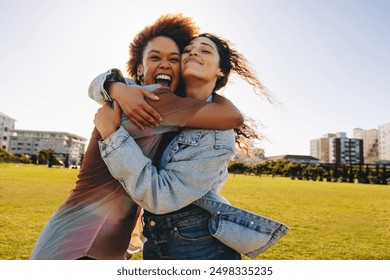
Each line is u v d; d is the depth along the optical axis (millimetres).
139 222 1824
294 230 5953
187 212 1501
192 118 1440
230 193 13148
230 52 1817
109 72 1492
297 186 19078
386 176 25500
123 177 1353
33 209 7059
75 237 1442
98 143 1475
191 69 1567
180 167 1417
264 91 1953
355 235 5707
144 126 1451
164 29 1742
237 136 2035
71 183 13383
